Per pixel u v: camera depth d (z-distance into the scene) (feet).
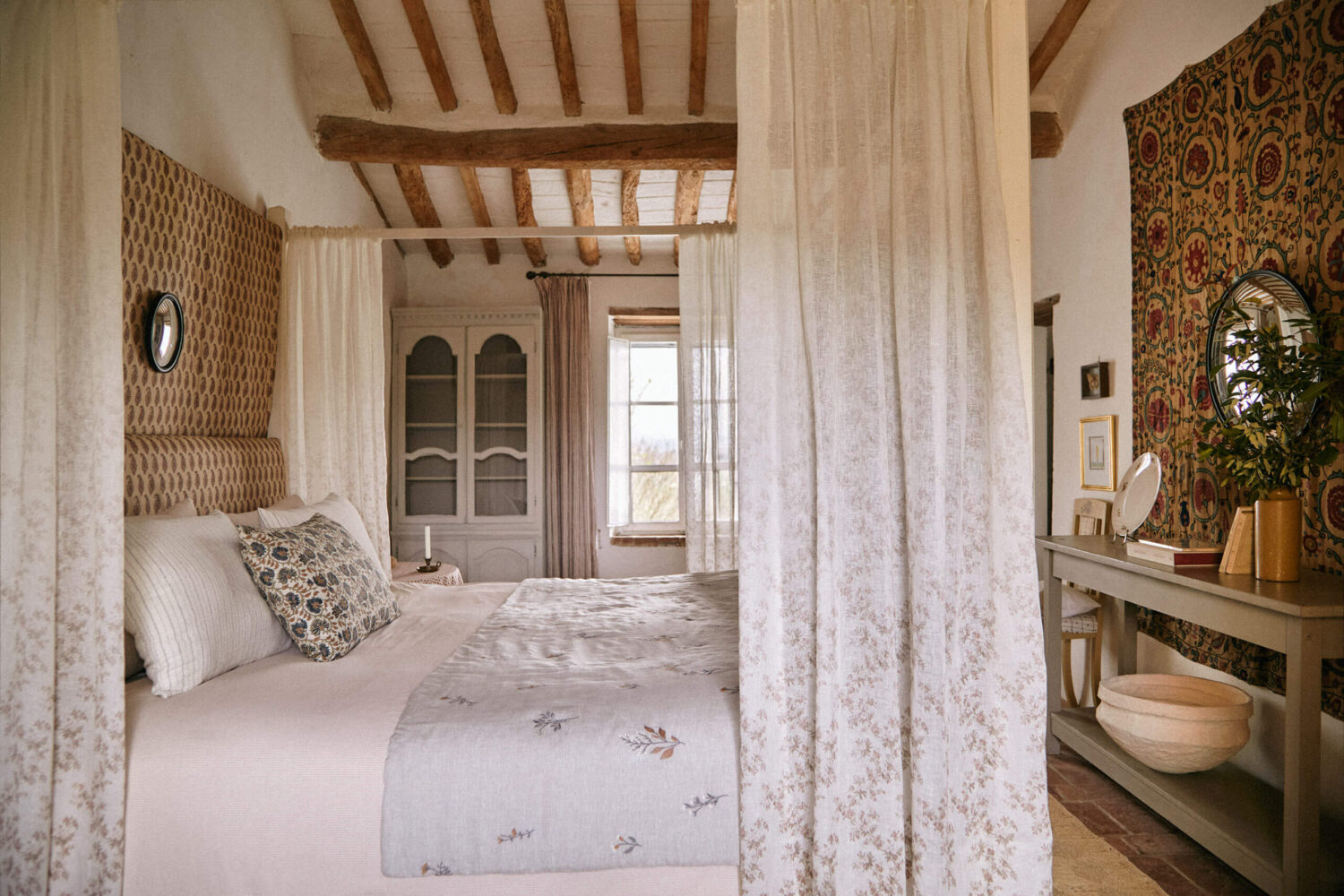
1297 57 8.60
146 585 6.57
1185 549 8.95
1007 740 5.80
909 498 5.86
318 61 14.14
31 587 5.72
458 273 19.54
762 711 5.70
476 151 14.82
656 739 5.87
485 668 7.11
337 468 11.73
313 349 11.76
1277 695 9.01
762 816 5.65
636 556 19.63
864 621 5.83
